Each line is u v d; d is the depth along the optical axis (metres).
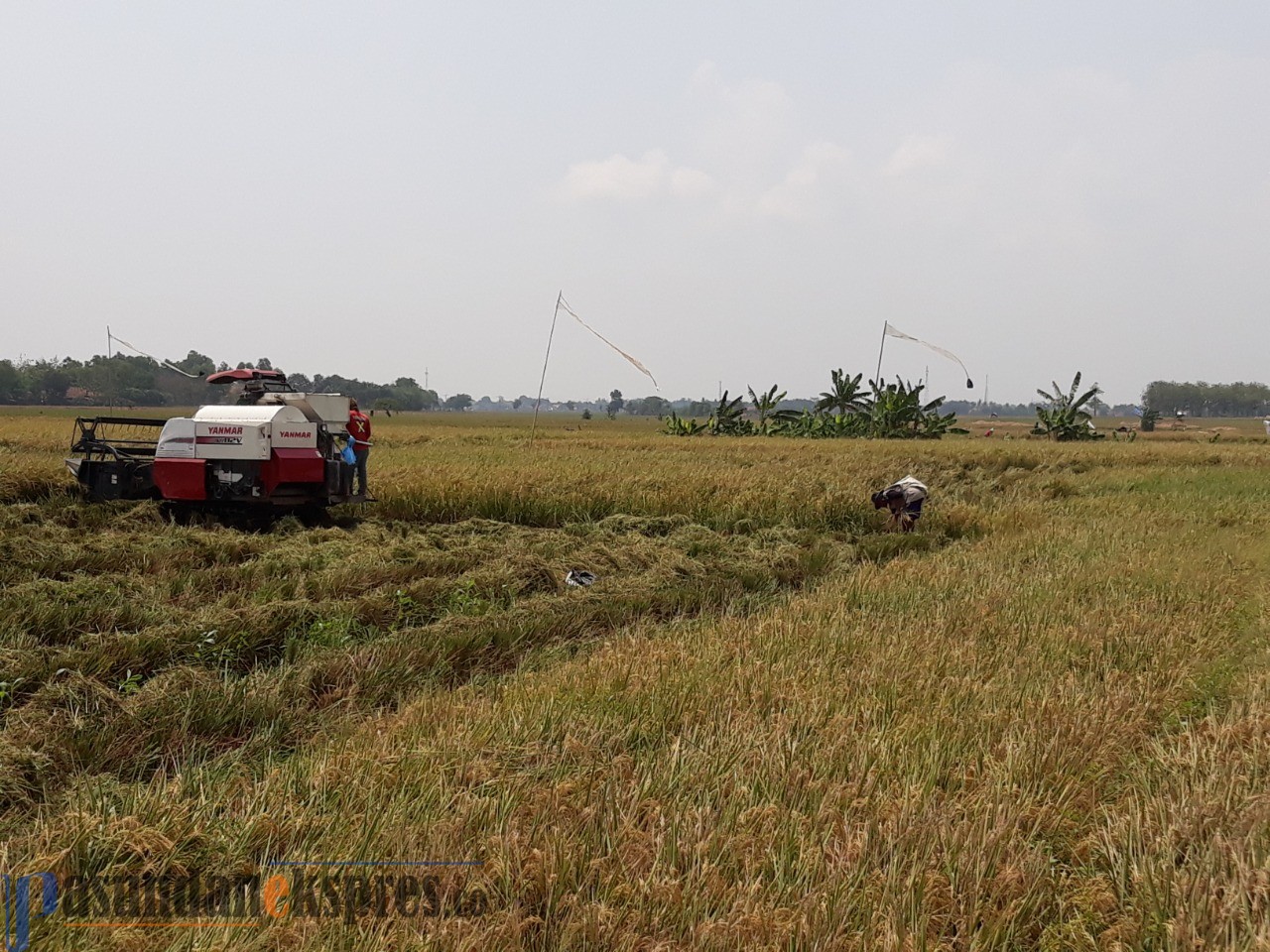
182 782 4.34
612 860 3.70
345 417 13.79
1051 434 52.50
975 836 3.92
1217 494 20.30
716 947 3.14
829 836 3.93
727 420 51.59
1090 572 10.29
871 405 49.53
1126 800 4.37
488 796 4.21
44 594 8.00
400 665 6.68
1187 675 6.41
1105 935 3.38
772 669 6.25
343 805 4.12
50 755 4.96
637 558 11.58
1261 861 3.70
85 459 13.27
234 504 12.91
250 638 7.39
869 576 10.30
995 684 6.03
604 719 5.21
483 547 11.80
